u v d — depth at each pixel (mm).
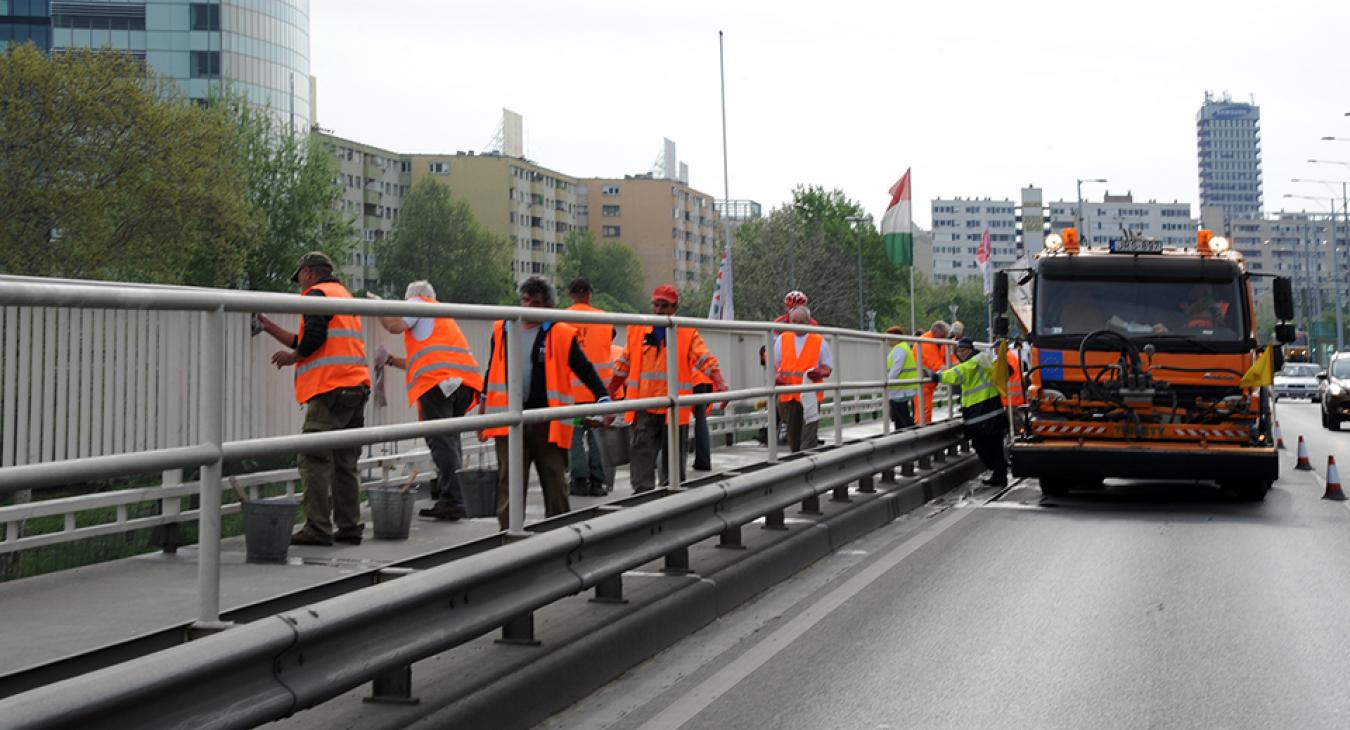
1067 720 6355
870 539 12789
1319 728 6230
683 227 191000
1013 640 8141
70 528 3939
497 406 6730
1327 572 10805
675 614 8070
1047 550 12016
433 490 5992
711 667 7414
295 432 5043
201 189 52312
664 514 7930
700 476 9281
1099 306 16312
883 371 15227
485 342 6590
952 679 7152
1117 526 13867
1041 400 16344
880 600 9492
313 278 8078
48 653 3879
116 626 4121
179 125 51812
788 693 6844
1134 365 15953
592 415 7629
